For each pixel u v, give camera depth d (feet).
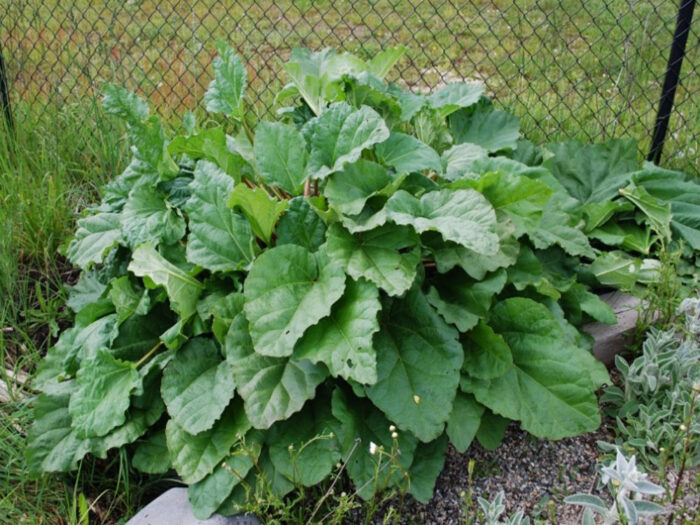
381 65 9.18
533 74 15.67
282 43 18.28
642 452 6.79
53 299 9.04
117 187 8.45
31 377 7.79
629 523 5.67
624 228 9.46
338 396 6.43
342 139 7.13
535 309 7.00
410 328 6.82
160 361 6.90
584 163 9.96
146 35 17.63
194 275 7.23
